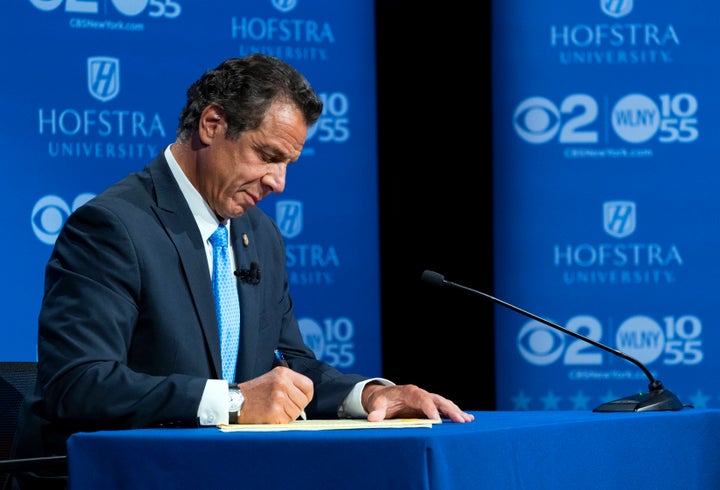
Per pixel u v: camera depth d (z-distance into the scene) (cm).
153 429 356
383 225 952
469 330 955
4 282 853
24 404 451
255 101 441
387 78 954
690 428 430
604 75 969
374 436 300
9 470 394
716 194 966
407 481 293
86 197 876
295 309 935
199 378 388
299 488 304
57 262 434
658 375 960
